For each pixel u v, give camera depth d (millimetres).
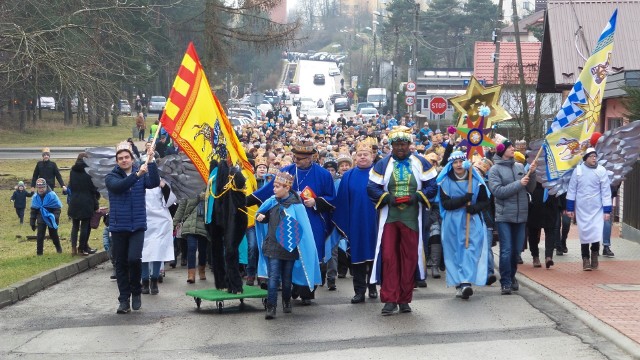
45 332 10836
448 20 111312
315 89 133125
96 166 15242
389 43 114375
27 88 30672
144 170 11719
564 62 28359
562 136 14547
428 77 77938
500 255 13070
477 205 12477
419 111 75438
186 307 12477
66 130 65750
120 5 30344
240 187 12141
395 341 10008
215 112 12711
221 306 12055
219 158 12523
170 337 10492
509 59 62219
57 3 29547
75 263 16125
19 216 25406
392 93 77750
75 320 11578
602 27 28641
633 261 15852
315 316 11602
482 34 106312
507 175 13117
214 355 9586
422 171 11633
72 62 28125
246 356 9500
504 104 36375
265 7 35312
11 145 54938
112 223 11891
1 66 27750
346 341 10086
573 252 17188
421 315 11461
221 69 36281
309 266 11773
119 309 11977
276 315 11719
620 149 15203
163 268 14969
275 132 41562
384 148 23859
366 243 12469
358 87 125438
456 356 9250
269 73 142125
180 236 15719
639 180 18234
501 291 13023
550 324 10766
